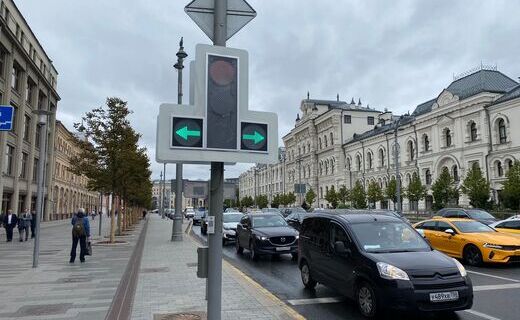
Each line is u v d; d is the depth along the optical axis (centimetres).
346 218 865
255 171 11169
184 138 435
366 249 769
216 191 459
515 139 3503
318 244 920
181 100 2147
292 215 2819
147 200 5741
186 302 784
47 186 5116
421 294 668
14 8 3681
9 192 3647
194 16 478
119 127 2230
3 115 1140
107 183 2197
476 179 3344
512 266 1267
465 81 4278
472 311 752
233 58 461
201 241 2269
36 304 780
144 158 2538
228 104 454
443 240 1412
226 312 715
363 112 6775
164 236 2580
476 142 3878
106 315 699
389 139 5266
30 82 4259
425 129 4578
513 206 2997
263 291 898
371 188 4859
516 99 3478
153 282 988
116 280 1032
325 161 7056
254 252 1540
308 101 7900
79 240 1405
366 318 724
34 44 4306
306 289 976
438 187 3728
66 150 6619
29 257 1523
